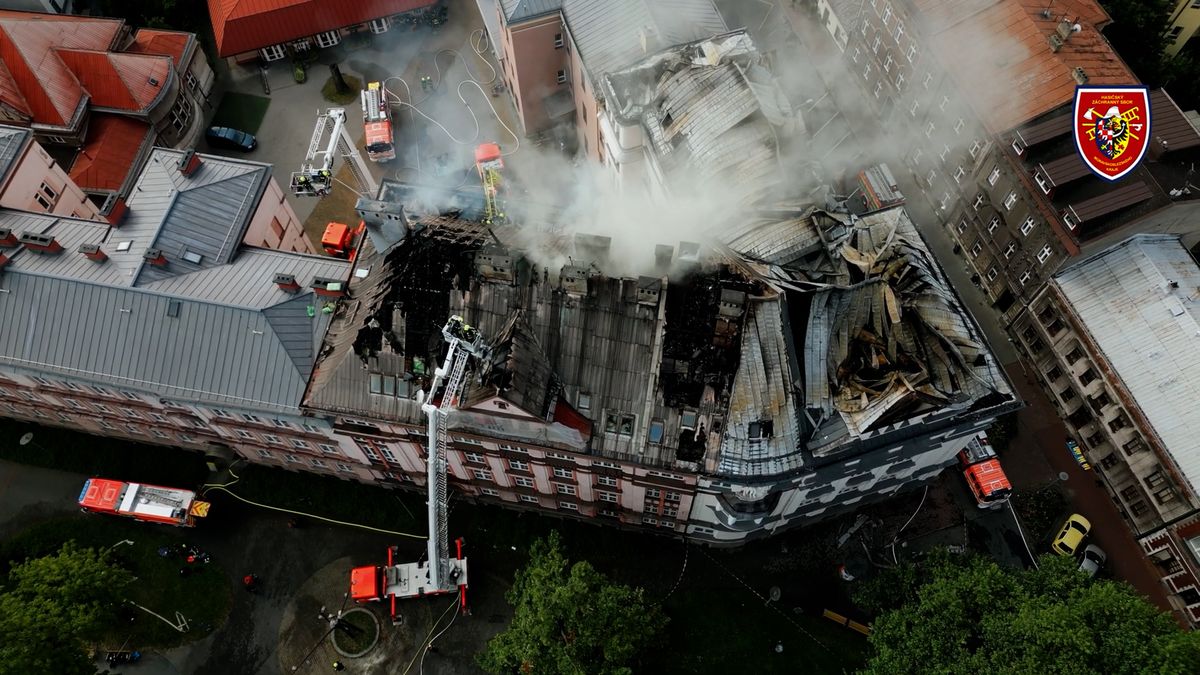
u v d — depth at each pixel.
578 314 47.84
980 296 74.25
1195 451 57.09
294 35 85.50
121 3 88.06
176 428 62.62
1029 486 65.62
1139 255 62.34
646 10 65.50
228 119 85.44
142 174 61.81
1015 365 70.88
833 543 63.25
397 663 59.62
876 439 48.72
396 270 50.72
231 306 54.09
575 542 63.47
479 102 86.25
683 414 48.09
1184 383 58.66
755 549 63.16
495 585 62.19
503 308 48.66
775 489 50.03
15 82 74.69
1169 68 79.00
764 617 60.59
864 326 49.28
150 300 54.81
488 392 45.88
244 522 64.69
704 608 60.97
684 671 58.75
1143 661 44.62
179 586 62.22
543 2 69.44
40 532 64.12
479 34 90.62
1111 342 61.22
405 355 49.72
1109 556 62.94
